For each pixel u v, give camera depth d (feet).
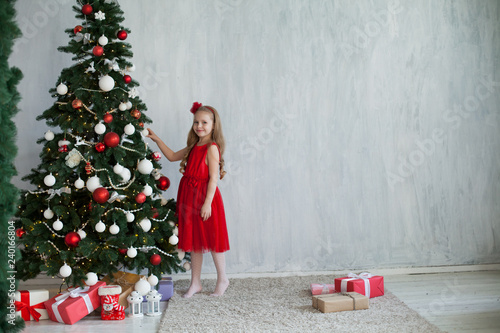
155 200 9.43
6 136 5.69
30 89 11.03
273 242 11.53
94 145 8.79
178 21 11.35
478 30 12.05
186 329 7.56
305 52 11.60
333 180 11.68
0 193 5.65
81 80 8.76
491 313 8.51
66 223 8.63
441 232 11.94
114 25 9.16
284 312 8.43
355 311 8.45
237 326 7.69
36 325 8.04
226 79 11.43
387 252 11.81
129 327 7.93
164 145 10.50
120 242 8.55
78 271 8.33
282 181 11.56
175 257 9.44
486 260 12.05
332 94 11.68
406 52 11.88
